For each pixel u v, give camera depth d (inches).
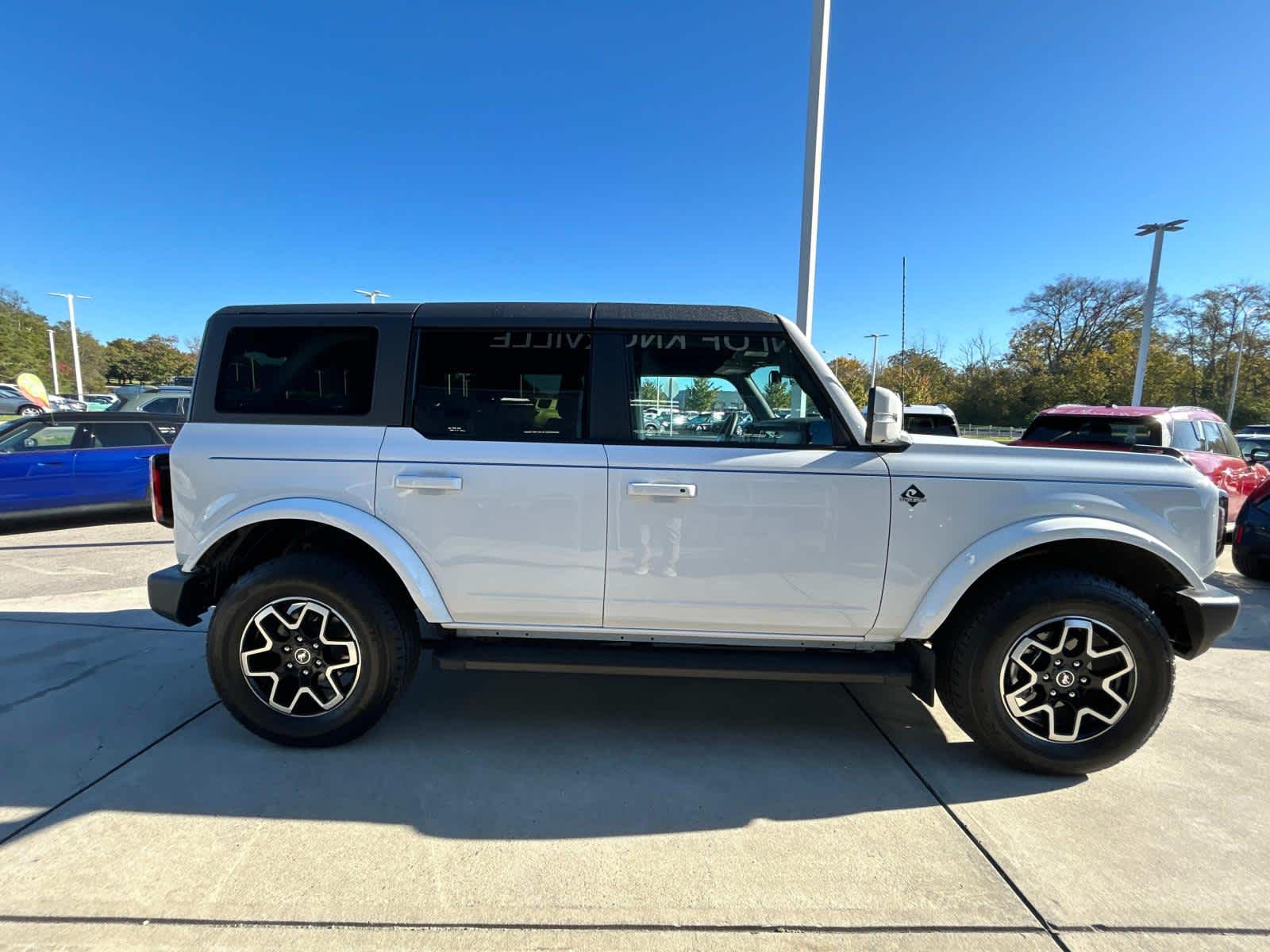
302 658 117.5
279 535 129.5
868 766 118.3
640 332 118.6
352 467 116.6
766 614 116.0
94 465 343.6
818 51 264.8
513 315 120.0
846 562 113.5
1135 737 110.7
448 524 116.0
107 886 85.0
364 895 84.6
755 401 118.3
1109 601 108.1
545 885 87.0
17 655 163.9
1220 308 1963.6
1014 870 91.2
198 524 119.3
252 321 122.0
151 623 189.0
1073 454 115.7
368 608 115.3
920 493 112.3
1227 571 294.0
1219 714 141.8
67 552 289.9
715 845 96.0
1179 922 82.0
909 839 98.0
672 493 112.7
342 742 119.6
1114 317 2111.2
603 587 116.3
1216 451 319.3
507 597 117.5
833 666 116.6
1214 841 98.1
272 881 86.7
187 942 76.7
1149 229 994.1
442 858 92.0
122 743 121.4
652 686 152.4
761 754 122.0
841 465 113.0
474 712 137.2
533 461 114.7
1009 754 113.0
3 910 80.7
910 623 114.8
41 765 113.6
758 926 80.9
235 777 110.6
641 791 109.5
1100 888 87.9
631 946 77.5
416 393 118.9
